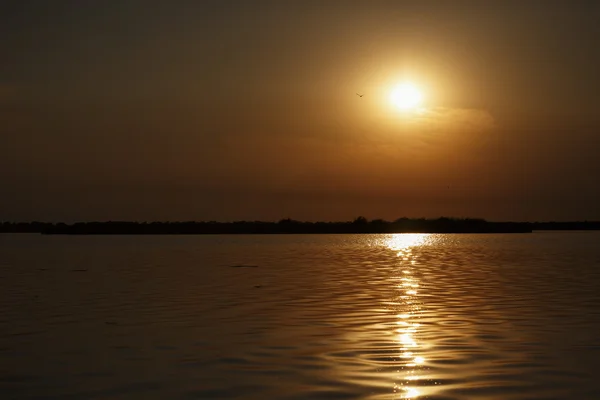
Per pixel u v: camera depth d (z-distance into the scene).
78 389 17.28
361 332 24.91
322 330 25.39
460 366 19.30
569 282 44.38
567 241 138.62
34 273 54.69
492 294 37.31
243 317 28.88
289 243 141.50
